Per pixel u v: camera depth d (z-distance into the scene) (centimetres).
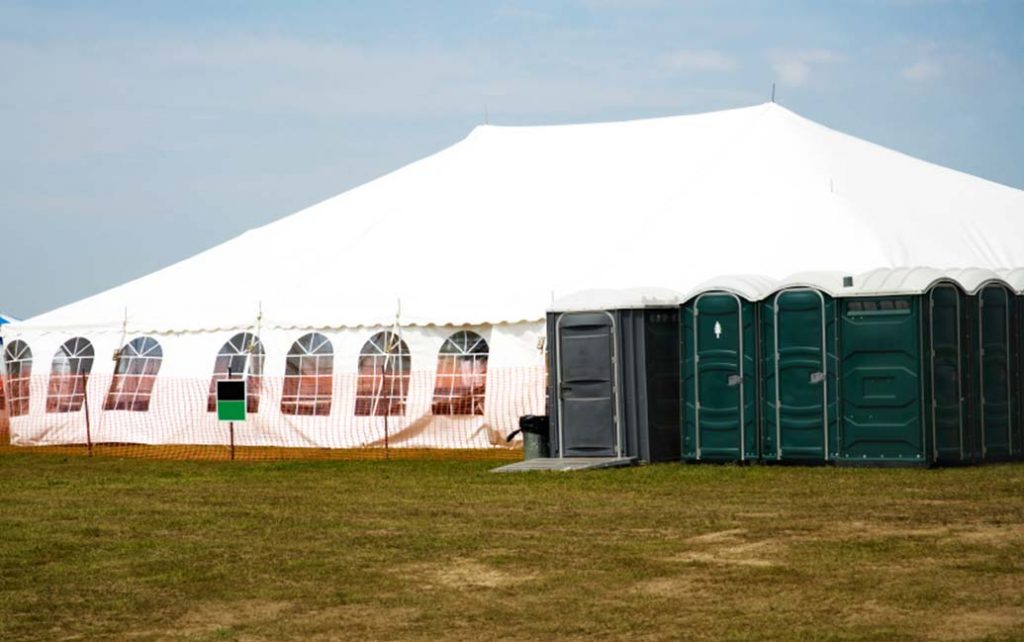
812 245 2678
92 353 3039
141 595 1253
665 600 1167
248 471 2322
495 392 2702
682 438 2247
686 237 2764
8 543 1542
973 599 1130
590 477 2067
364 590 1247
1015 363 2206
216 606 1202
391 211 3181
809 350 2148
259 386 2881
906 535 1434
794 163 2973
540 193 3072
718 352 2216
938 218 2881
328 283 2939
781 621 1080
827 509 1642
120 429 2989
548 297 2688
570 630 1076
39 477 2300
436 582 1272
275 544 1500
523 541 1469
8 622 1159
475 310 2730
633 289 2347
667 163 3067
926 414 2072
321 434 2819
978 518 1537
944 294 2109
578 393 2316
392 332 2795
